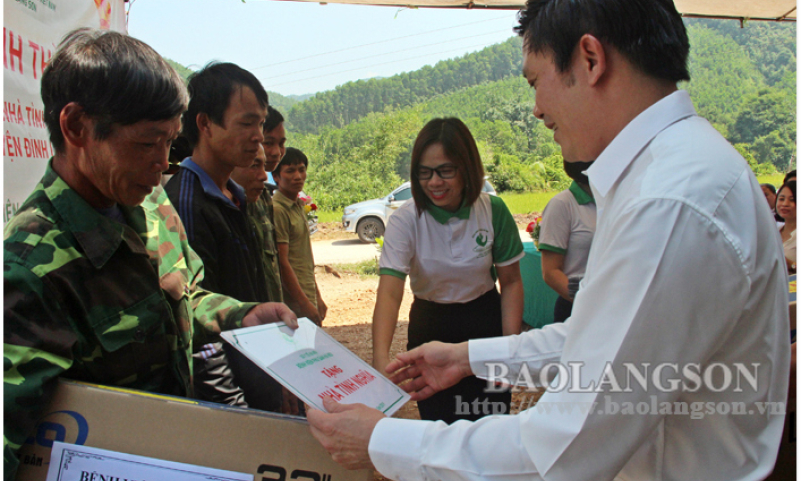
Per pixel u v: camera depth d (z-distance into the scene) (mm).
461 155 1913
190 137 1880
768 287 877
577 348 906
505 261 2113
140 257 1233
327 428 1046
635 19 933
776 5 5195
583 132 1040
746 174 889
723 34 74125
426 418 2080
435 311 2094
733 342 885
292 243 3438
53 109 1073
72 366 1103
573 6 982
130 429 1048
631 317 827
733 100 57656
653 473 965
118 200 1175
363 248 12945
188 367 1391
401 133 37000
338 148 44438
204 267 1733
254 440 1060
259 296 2035
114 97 1025
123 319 1166
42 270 1000
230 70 1820
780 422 951
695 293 808
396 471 1001
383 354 1896
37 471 1030
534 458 902
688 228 815
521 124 51156
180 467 1033
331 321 6250
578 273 2799
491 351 1432
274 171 3434
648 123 942
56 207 1080
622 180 963
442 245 2020
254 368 1941
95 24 2514
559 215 2781
